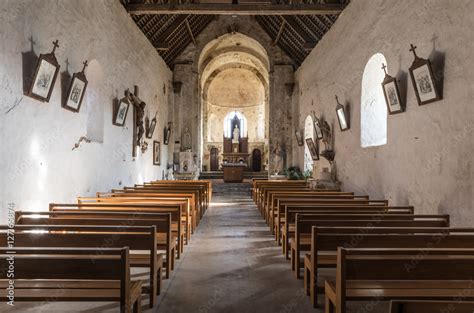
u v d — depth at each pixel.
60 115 6.77
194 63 18.83
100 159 8.94
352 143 10.03
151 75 14.38
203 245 6.99
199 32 18.73
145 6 11.09
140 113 12.03
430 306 1.69
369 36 8.70
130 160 11.59
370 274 2.72
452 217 5.21
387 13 7.61
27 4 5.59
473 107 4.74
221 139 28.97
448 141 5.33
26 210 5.61
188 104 18.73
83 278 2.73
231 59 24.05
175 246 6.07
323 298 4.23
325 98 13.00
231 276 5.06
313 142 14.77
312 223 4.79
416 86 6.02
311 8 11.24
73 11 7.28
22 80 5.48
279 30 17.25
